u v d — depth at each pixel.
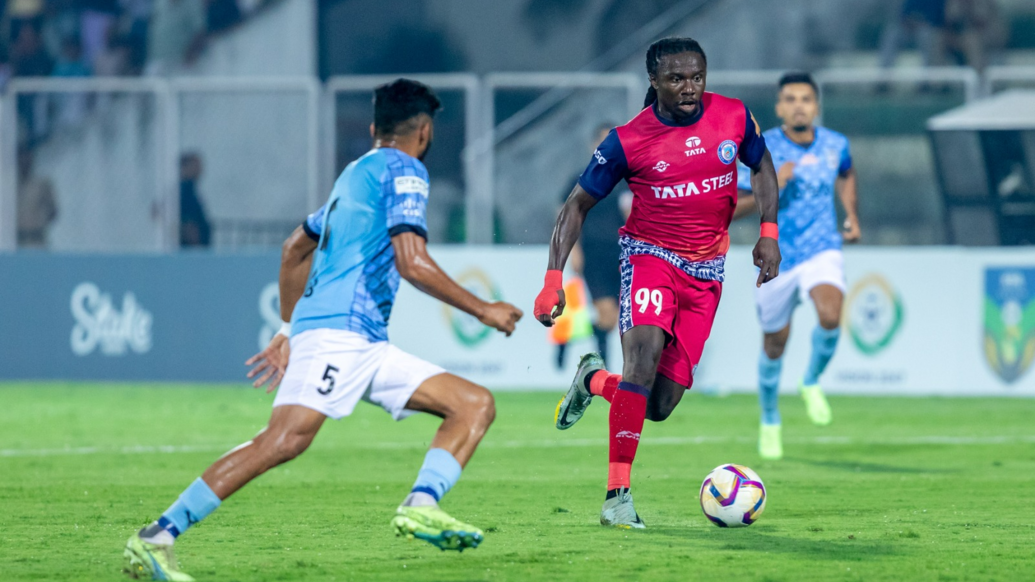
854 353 48.12
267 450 14.62
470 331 49.50
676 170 19.30
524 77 55.88
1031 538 18.30
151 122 60.91
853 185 32.16
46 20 67.19
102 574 15.33
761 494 19.36
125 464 29.61
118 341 52.59
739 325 48.69
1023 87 57.47
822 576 15.08
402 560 16.36
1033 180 51.44
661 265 19.66
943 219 53.06
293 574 15.31
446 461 14.56
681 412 43.47
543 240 57.81
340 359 14.70
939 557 16.50
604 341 48.94
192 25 66.81
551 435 37.06
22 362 53.25
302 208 59.72
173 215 57.75
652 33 64.75
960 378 47.47
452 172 60.41
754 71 64.19
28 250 56.53
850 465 29.55
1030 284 47.09
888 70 63.00
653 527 19.48
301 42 66.56
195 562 16.28
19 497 23.48
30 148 60.72
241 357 51.75
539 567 15.73
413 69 69.00
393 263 15.20
